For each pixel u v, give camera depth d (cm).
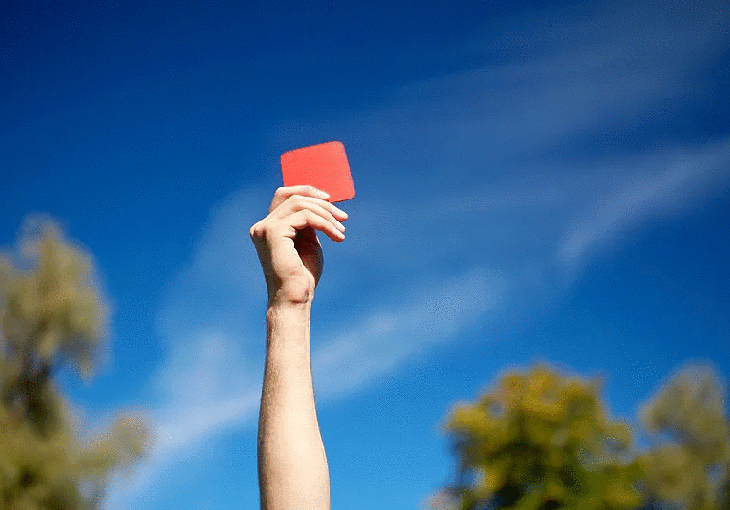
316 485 107
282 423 110
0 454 1002
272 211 132
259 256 126
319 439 112
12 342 1134
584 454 740
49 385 1127
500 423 740
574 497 702
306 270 123
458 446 751
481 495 722
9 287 1147
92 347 1168
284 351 116
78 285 1202
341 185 135
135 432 1074
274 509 106
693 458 754
